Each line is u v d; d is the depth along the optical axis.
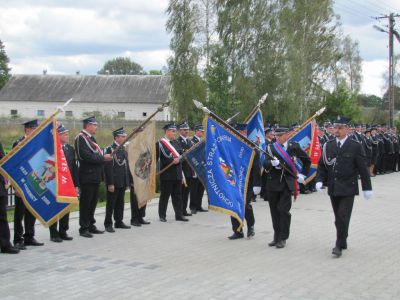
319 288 6.29
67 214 9.02
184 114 39.34
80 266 7.25
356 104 49.62
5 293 6.01
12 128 29.38
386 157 23.69
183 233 9.77
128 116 58.69
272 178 8.62
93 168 9.38
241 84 36.09
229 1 37.81
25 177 8.07
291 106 35.84
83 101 59.41
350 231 9.97
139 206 10.09
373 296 6.00
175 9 39.38
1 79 70.12
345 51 63.56
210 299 5.84
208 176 8.61
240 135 8.91
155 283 6.45
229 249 8.41
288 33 36.50
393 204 13.66
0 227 7.89
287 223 8.52
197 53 39.19
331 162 8.23
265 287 6.31
